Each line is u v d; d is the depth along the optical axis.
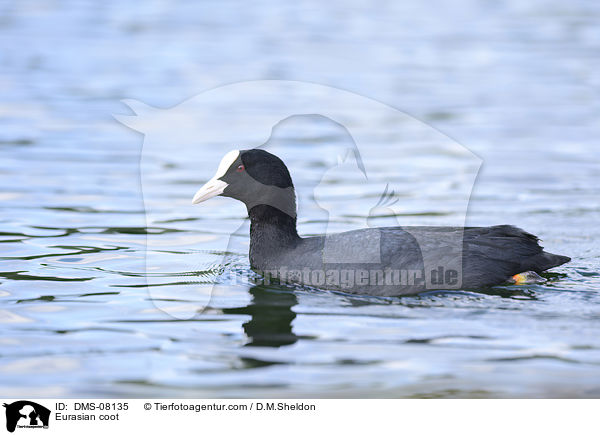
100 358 9.69
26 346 10.01
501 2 49.03
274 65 31.69
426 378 9.16
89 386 8.99
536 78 30.30
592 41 37.16
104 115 24.86
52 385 9.01
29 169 19.61
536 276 12.34
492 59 33.66
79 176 19.12
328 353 9.82
